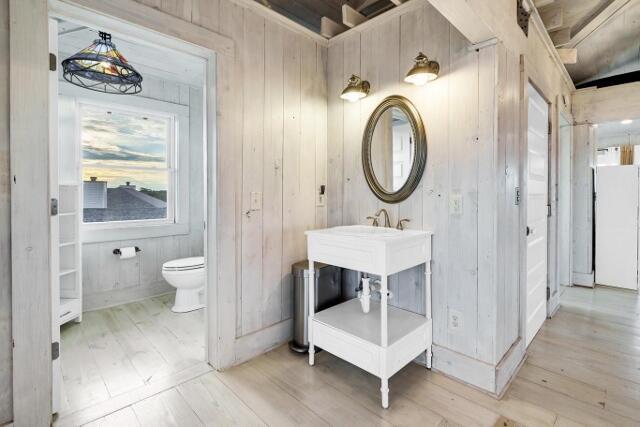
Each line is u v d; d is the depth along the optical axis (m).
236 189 2.06
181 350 2.27
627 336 2.55
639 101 3.58
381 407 1.67
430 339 2.02
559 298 3.41
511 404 1.70
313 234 2.06
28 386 1.40
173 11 1.74
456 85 1.90
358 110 2.44
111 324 2.71
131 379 1.91
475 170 1.83
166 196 3.63
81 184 3.05
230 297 2.04
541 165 2.77
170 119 3.62
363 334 1.83
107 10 1.52
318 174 2.61
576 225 4.03
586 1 2.47
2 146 1.32
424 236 1.95
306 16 2.75
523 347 2.16
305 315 2.22
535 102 2.56
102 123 3.19
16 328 1.37
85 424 1.53
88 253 3.02
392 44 2.21
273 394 1.78
